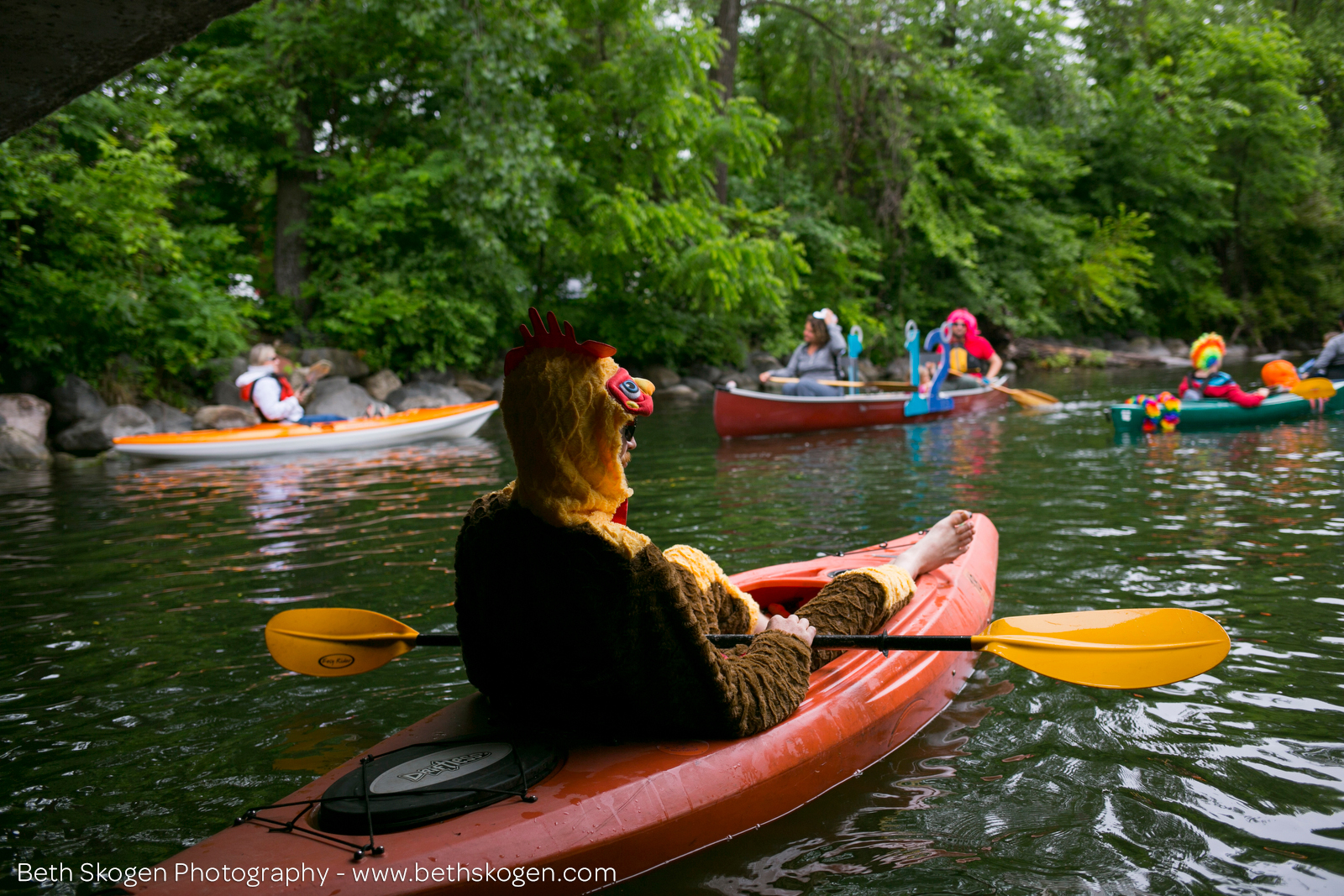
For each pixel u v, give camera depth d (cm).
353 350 1389
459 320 1410
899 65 1798
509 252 1493
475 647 209
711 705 205
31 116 315
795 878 191
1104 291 2192
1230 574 393
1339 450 716
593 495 184
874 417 1026
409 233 1451
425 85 1393
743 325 1848
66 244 1048
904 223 1878
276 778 242
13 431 923
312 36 1289
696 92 1605
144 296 1083
